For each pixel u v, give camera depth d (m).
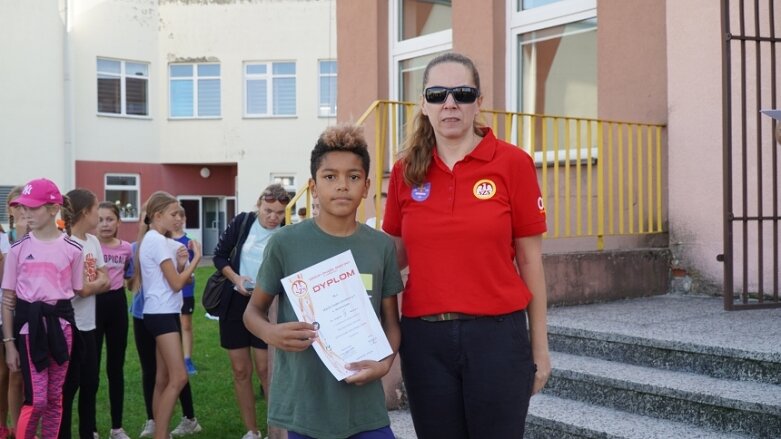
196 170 24.73
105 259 5.40
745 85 5.26
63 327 4.48
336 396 2.63
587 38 7.12
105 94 23.31
